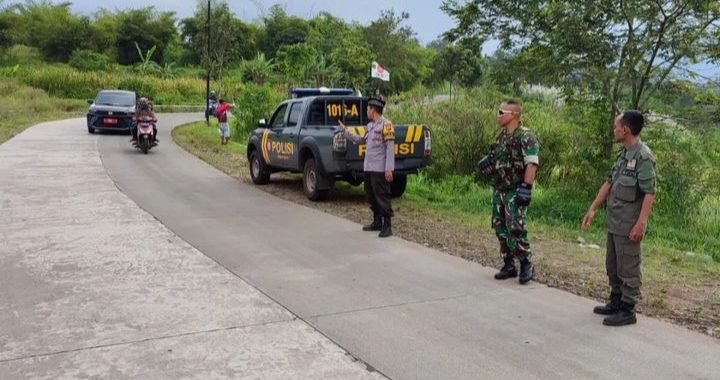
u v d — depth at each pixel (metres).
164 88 47.91
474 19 11.39
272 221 8.73
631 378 3.90
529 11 10.66
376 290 5.64
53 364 3.99
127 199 10.04
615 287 4.98
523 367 4.05
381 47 58.97
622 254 4.79
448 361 4.13
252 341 4.43
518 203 5.82
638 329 4.75
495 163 5.98
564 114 12.55
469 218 9.44
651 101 10.73
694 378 3.90
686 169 10.27
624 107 10.86
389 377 3.89
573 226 9.59
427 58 61.19
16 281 5.70
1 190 10.47
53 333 4.50
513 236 5.90
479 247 7.41
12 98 34.25
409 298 5.43
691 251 8.42
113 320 4.78
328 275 6.10
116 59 66.31
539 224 9.47
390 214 7.89
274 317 4.91
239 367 4.00
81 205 9.41
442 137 13.74
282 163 11.41
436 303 5.31
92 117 21.00
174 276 5.96
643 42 10.16
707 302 5.48
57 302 5.15
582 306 5.29
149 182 11.98
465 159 13.62
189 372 3.91
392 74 57.22
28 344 4.30
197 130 24.22
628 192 4.73
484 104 14.41
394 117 14.99
